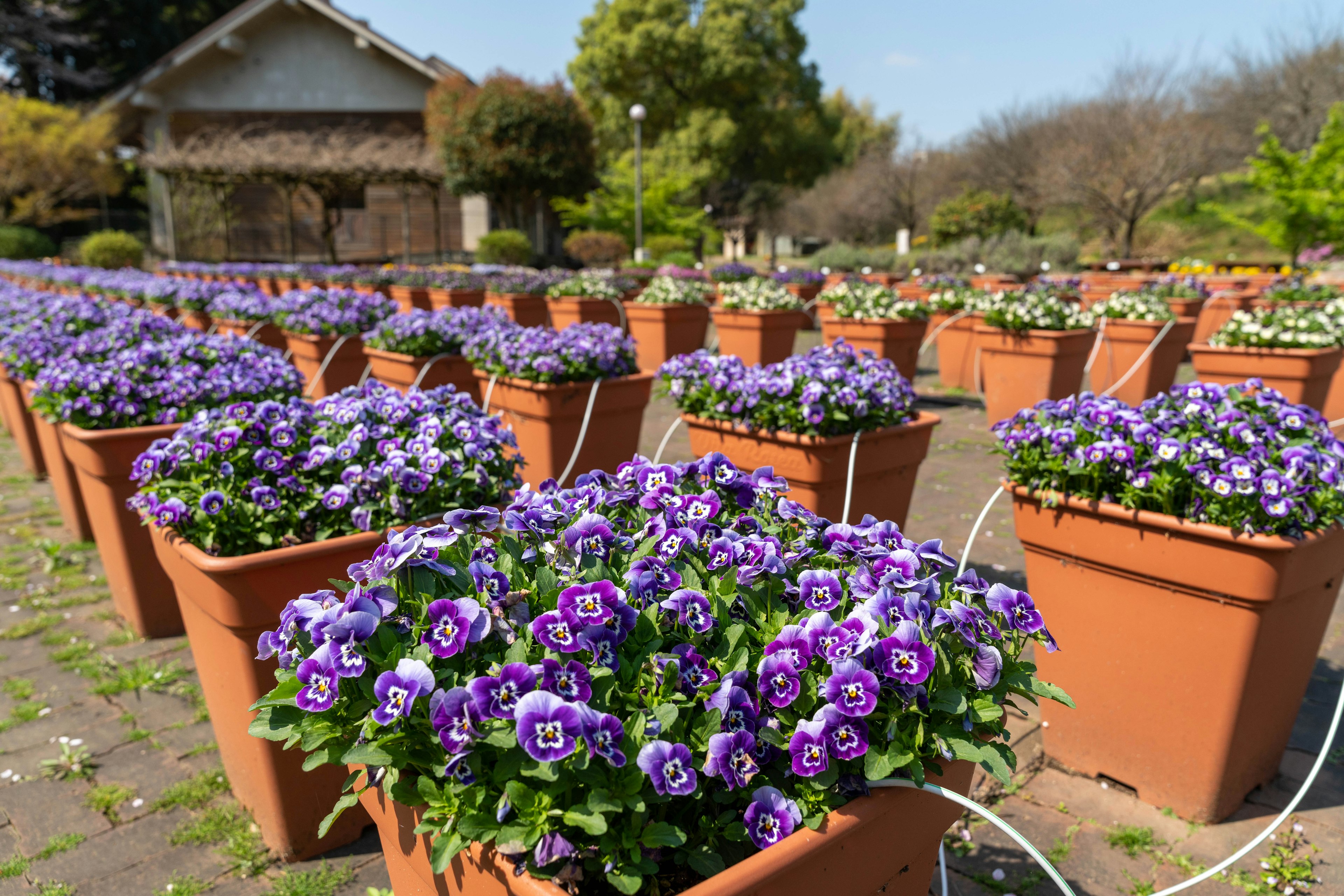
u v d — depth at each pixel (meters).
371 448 2.54
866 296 8.07
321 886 2.28
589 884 1.23
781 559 1.49
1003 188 28.62
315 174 22.77
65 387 3.51
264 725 1.37
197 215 27.58
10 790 2.70
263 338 8.09
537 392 4.39
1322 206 17.88
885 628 1.36
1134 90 24.86
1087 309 8.70
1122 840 2.39
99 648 3.61
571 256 26.98
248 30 27.62
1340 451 2.39
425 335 5.58
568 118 25.56
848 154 48.12
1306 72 26.77
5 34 33.16
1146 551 2.39
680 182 28.88
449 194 27.97
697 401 3.79
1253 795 2.59
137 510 3.37
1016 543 4.55
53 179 27.58
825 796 1.28
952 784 1.47
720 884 1.11
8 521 5.21
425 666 1.22
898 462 3.62
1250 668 2.30
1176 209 31.16
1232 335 6.10
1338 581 2.49
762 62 35.94
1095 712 2.63
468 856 1.23
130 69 37.69
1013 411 6.95
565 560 1.50
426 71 27.30
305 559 2.17
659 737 1.24
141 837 2.48
